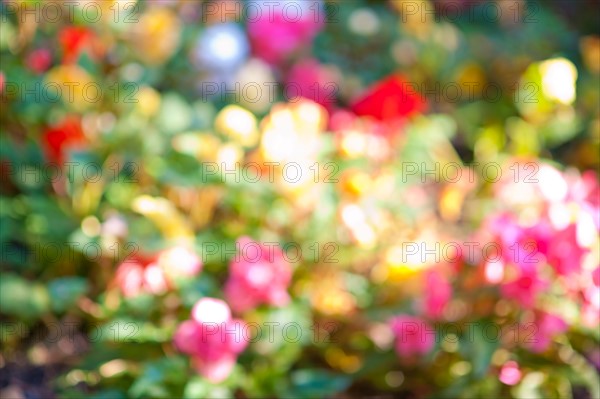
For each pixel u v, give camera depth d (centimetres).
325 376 107
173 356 104
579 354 111
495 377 108
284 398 106
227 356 103
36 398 107
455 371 110
